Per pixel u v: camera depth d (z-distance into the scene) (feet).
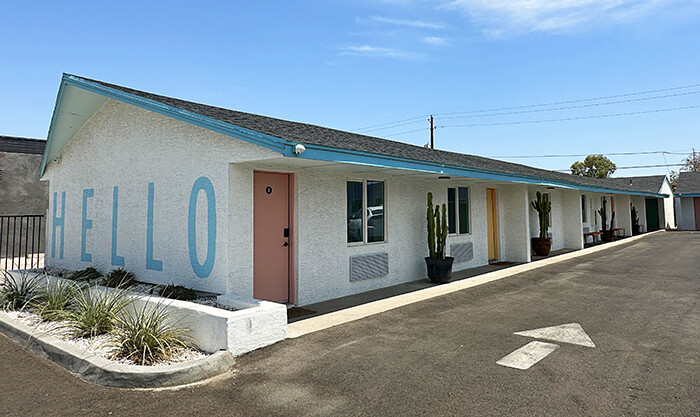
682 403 13.03
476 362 16.66
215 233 23.61
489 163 48.44
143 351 16.46
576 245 61.77
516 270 40.40
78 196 35.45
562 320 22.76
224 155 23.30
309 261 27.35
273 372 16.02
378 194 33.19
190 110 24.91
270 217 26.35
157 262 27.37
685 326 21.31
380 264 32.45
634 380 14.79
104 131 32.78
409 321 22.68
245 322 17.93
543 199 55.11
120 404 13.73
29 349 19.35
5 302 25.58
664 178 114.83
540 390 14.08
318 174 28.19
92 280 29.04
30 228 61.82
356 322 22.53
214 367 15.93
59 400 14.08
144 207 28.66
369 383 14.88
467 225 43.06
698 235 84.84
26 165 62.03
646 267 41.88
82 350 17.54
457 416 12.51
